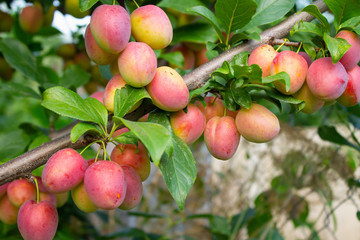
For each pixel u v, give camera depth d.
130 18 0.43
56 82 0.78
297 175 0.84
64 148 0.42
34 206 0.42
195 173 0.43
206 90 0.46
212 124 0.47
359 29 0.44
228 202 1.04
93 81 0.85
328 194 0.81
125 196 0.41
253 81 0.44
